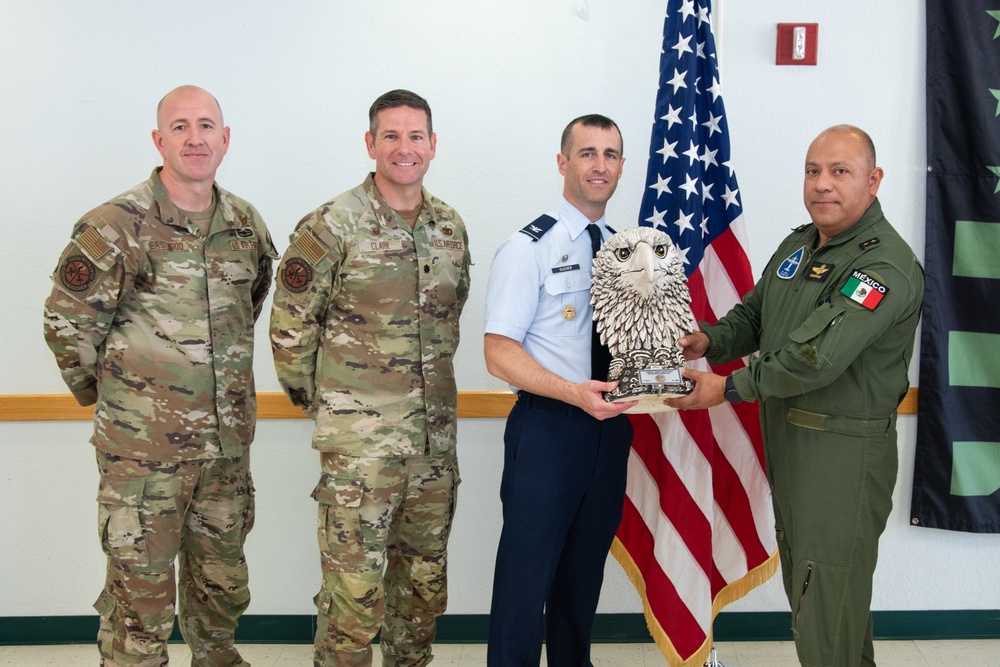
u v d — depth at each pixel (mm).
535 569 2000
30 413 2619
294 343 2020
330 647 2064
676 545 2271
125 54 2521
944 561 2688
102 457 2014
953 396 2572
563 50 2559
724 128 2334
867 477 1922
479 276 2654
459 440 2699
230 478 2139
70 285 1907
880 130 2572
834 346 1812
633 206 2627
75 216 2572
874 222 1954
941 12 2486
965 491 2590
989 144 2490
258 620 2723
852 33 2539
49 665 2586
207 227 2064
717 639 2725
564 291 2012
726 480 2393
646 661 2617
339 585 2021
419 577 2189
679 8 2287
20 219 2564
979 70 2479
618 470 2094
